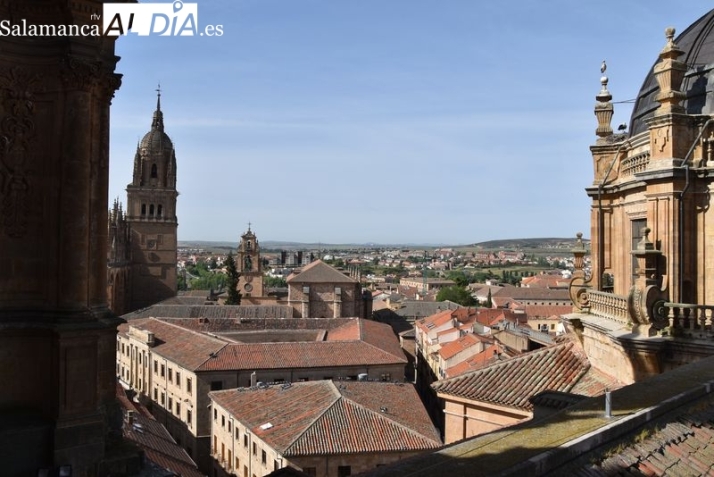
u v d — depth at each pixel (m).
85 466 14.80
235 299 149.50
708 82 23.67
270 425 54.16
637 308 22.20
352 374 80.44
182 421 78.69
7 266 14.79
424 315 167.75
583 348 28.36
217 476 64.75
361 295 143.12
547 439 10.66
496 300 189.62
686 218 22.50
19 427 14.21
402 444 50.31
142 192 155.75
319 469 48.38
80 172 14.93
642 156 25.41
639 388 14.34
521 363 29.50
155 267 156.88
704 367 16.36
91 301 16.06
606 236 29.34
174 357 82.31
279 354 80.31
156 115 159.75
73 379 14.73
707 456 12.21
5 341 14.64
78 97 14.90
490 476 8.92
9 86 14.65
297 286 133.50
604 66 30.33
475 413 28.44
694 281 22.50
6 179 14.70
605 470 10.52
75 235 14.88
